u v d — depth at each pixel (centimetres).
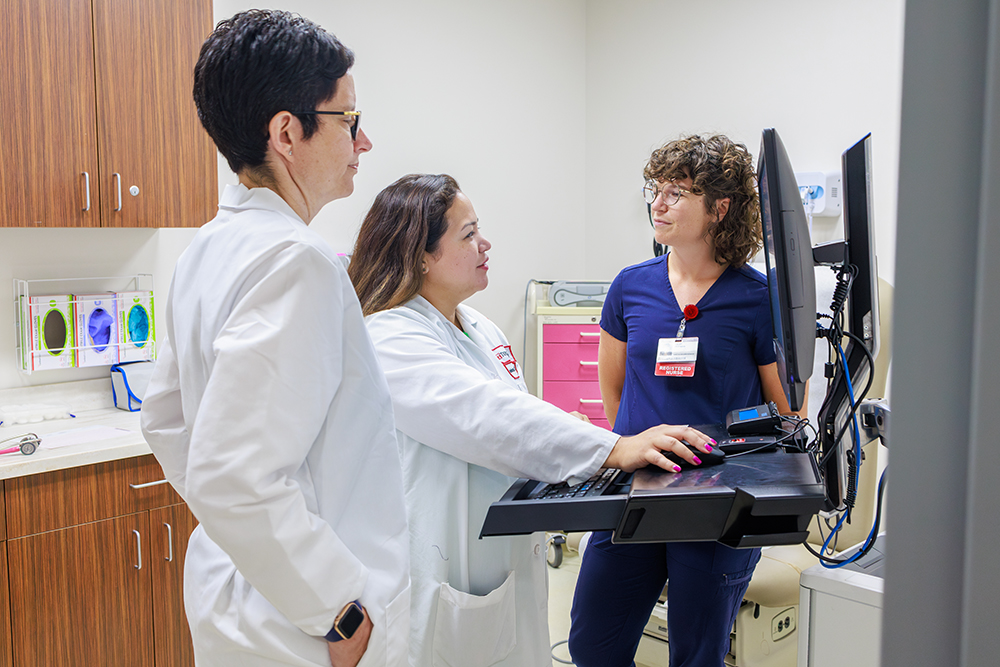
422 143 336
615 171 387
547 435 114
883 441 120
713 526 95
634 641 169
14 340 242
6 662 187
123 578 208
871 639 128
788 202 101
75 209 219
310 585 85
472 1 349
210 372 89
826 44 301
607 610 165
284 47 89
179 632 220
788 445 115
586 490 107
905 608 30
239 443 81
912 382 29
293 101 91
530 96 375
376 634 92
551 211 390
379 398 99
